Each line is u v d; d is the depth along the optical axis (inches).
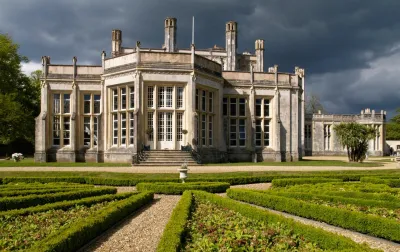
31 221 428.5
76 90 1539.1
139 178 837.2
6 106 1839.3
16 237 359.6
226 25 2285.9
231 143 1627.7
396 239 395.5
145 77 1307.8
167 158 1230.9
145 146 1283.2
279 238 360.8
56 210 490.3
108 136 1414.9
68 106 1563.7
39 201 543.2
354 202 540.4
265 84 1644.9
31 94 2416.3
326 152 2842.0
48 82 1537.9
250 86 1627.7
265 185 832.3
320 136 2851.9
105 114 1418.6
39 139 1512.1
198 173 910.4
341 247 317.1
